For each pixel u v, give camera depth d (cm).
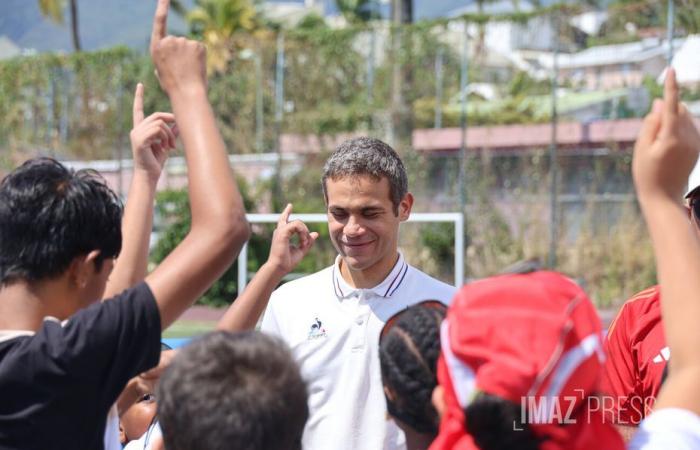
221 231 218
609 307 1909
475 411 177
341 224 363
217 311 1753
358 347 356
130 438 371
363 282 368
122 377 215
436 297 370
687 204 331
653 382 324
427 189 2217
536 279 185
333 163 364
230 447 190
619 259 1941
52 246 222
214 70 2531
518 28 2211
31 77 2684
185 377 195
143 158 270
